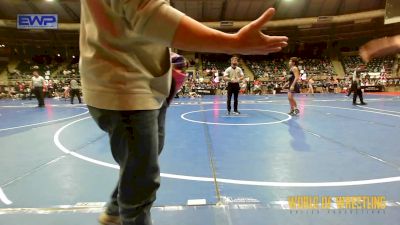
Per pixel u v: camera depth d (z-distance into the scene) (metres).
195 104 14.94
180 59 1.81
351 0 29.25
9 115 10.76
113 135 1.35
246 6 30.05
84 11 1.33
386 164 3.84
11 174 3.63
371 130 6.52
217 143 5.32
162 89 1.40
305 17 31.42
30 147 5.20
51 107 14.24
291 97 9.52
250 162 4.04
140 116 1.29
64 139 5.93
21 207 2.66
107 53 1.24
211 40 1.01
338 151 4.59
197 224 2.31
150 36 1.05
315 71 32.75
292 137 5.78
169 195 2.90
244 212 2.51
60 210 2.60
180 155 4.48
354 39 35.88
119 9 1.08
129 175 1.39
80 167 3.90
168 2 1.15
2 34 33.62
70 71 32.09
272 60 36.34
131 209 1.46
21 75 31.62
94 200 2.81
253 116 9.40
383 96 19.42
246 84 26.83
